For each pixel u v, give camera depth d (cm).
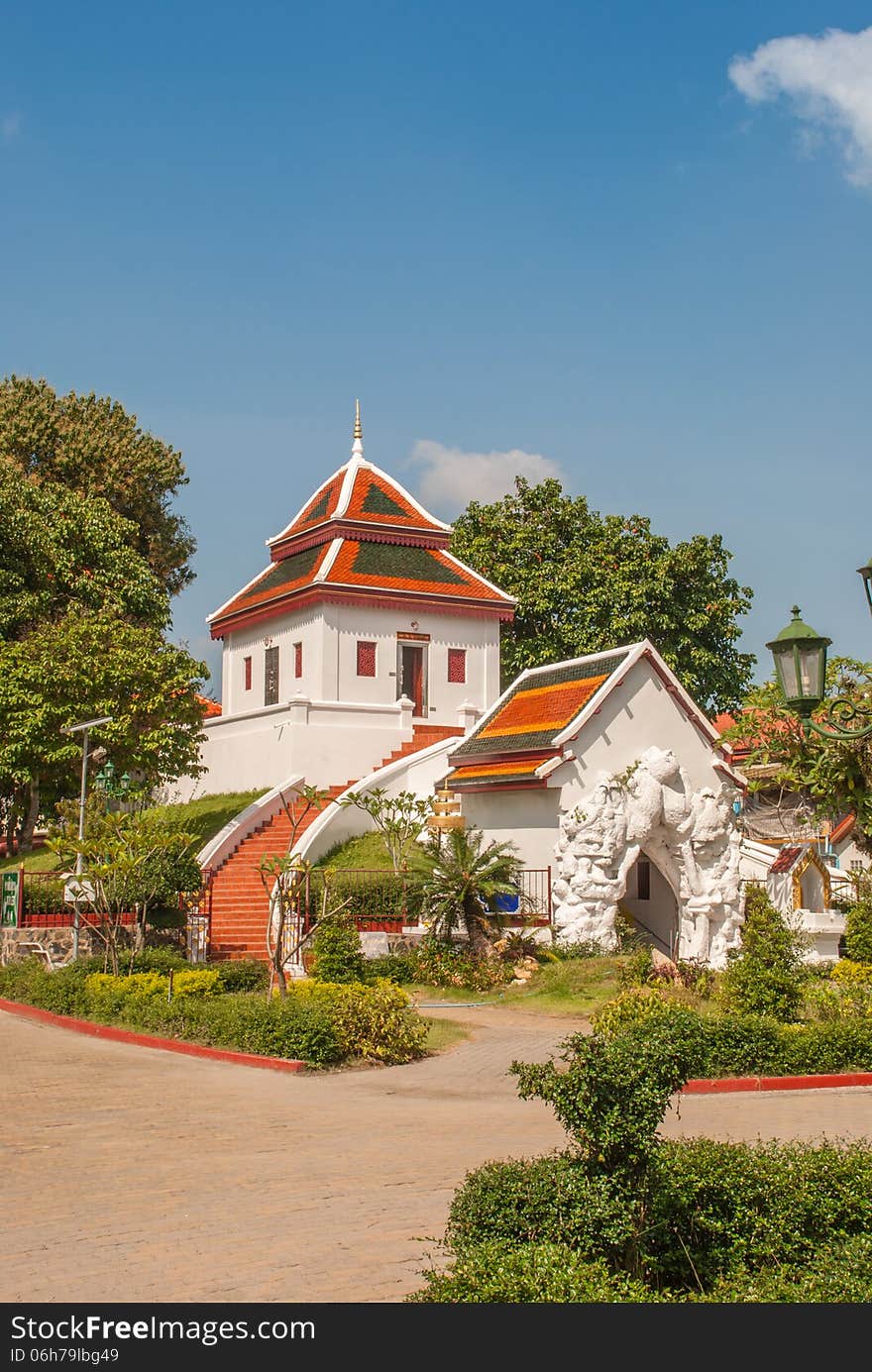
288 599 3909
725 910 2972
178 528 5247
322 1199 1025
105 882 2600
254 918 2898
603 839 2788
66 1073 1691
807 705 1118
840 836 3747
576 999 2353
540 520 5006
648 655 3028
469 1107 1484
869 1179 891
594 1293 697
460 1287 705
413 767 3397
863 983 2534
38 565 3800
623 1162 844
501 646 4831
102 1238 914
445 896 2666
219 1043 1895
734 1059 1675
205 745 4009
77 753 3184
